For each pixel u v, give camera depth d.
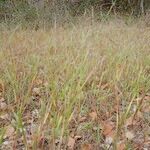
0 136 2.95
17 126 3.01
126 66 5.41
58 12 11.98
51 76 4.93
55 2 13.46
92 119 4.05
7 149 3.65
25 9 12.94
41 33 8.62
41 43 7.27
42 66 5.82
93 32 7.25
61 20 11.09
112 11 14.51
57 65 5.40
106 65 5.64
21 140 3.74
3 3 13.78
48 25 10.59
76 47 5.96
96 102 4.52
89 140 3.78
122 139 3.79
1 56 5.99
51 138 3.29
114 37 7.43
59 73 4.93
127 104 4.47
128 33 8.29
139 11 13.91
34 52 6.43
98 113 4.18
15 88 4.80
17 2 14.01
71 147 3.62
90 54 5.49
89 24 8.54
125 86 4.92
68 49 6.28
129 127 3.97
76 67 4.71
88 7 14.48
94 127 4.04
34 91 5.01
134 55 5.97
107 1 15.52
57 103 3.88
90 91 4.69
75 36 7.21
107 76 5.33
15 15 12.23
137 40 7.48
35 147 2.92
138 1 14.91
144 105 4.50
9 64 5.61
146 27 10.02
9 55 6.21
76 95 3.77
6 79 5.22
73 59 5.23
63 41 6.71
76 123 3.87
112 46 6.54
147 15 11.74
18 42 7.47
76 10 14.11
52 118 3.43
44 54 6.22
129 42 6.96
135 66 5.54
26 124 4.10
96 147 3.62
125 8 15.05
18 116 2.96
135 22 11.14
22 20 11.58
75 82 4.27
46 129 3.36
